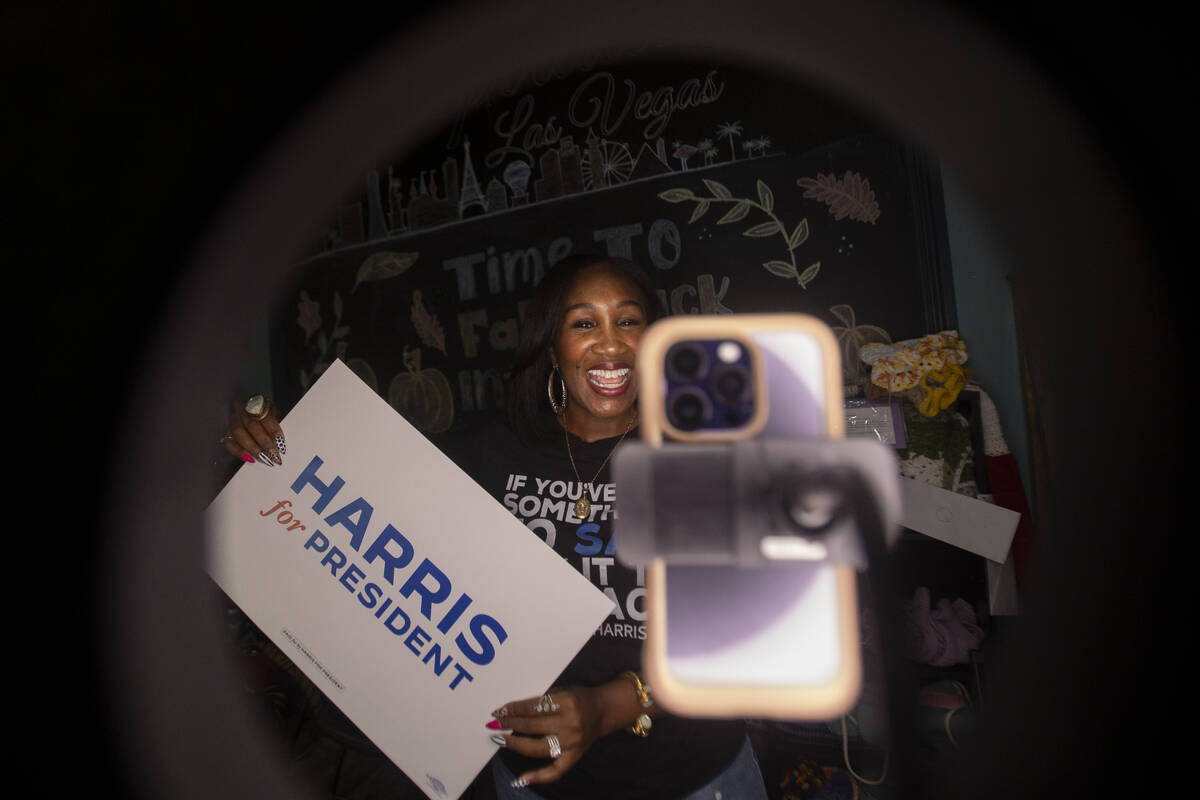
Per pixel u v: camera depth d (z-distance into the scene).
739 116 2.20
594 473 1.12
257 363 2.88
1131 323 1.63
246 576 1.14
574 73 2.38
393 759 1.05
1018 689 1.77
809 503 0.41
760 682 0.47
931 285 2.04
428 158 2.59
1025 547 1.81
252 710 1.96
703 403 0.47
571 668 1.08
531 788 1.06
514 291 2.54
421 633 1.07
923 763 0.44
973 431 1.88
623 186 2.35
